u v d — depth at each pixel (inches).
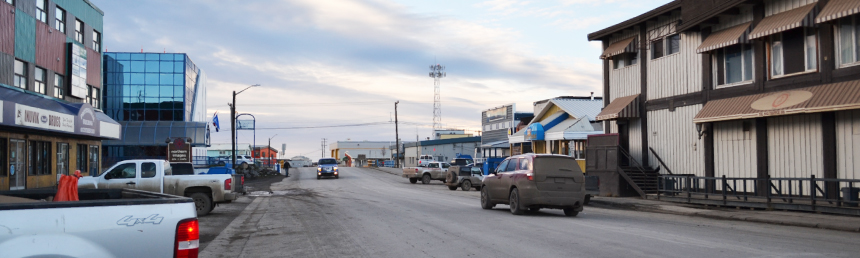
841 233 455.2
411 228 495.5
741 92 758.5
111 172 657.0
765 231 465.1
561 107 1574.8
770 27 677.9
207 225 567.8
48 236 157.2
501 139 2448.3
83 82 1289.4
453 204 810.2
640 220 568.1
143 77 2487.7
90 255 160.1
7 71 979.9
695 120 799.1
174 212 173.8
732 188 784.3
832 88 619.5
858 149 610.5
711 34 809.5
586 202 828.0
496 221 550.0
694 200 725.9
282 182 1739.7
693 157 854.5
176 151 1305.4
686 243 384.8
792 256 329.7
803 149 680.4
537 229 476.4
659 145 929.5
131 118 2463.1
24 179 1025.5
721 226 506.9
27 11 1053.8
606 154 928.9
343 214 654.5
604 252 346.9
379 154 5285.4
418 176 1680.6
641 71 973.2
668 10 886.4
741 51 767.1
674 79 895.7
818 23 630.5
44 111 928.9
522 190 612.1
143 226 168.1
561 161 619.5
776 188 673.0
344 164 4682.6
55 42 1164.5
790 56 689.6
